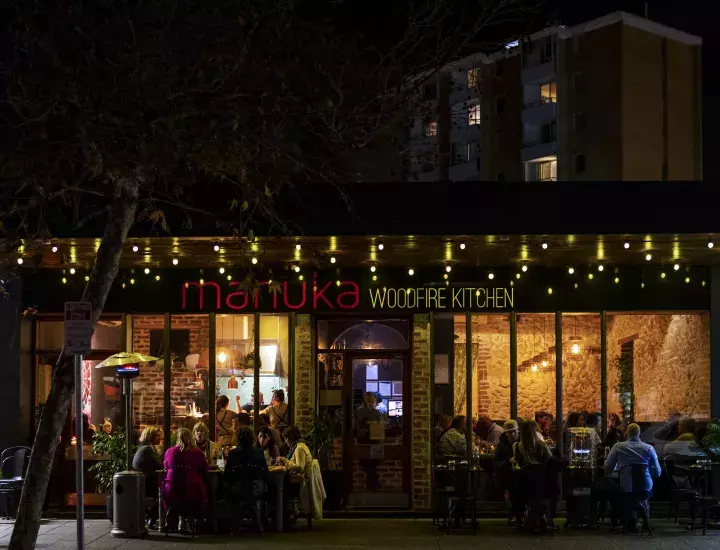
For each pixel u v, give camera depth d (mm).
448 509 16125
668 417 18703
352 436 18750
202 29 12000
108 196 12711
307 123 12922
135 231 15742
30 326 19000
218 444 18125
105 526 17000
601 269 18734
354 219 15859
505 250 17203
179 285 18906
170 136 11539
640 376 18719
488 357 18766
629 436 15828
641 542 14914
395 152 17156
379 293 18734
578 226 15906
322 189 15945
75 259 17719
